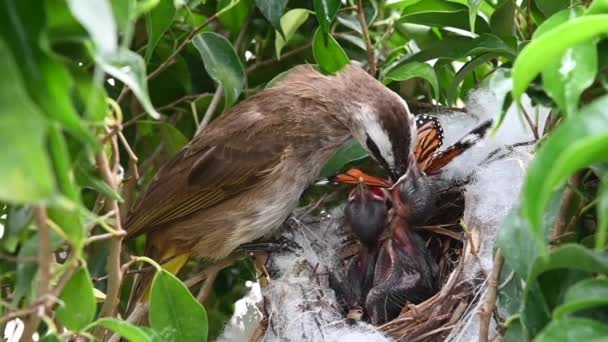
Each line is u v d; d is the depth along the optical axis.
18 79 0.30
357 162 0.69
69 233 0.44
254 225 0.67
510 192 0.60
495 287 0.51
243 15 0.64
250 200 0.67
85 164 0.50
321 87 0.67
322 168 0.68
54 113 0.32
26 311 0.45
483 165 0.62
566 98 0.48
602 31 0.43
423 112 0.68
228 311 0.67
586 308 0.46
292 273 0.64
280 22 0.61
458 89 0.65
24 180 0.29
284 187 0.67
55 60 0.32
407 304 0.61
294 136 0.67
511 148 0.61
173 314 0.53
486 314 0.52
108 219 0.51
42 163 0.29
